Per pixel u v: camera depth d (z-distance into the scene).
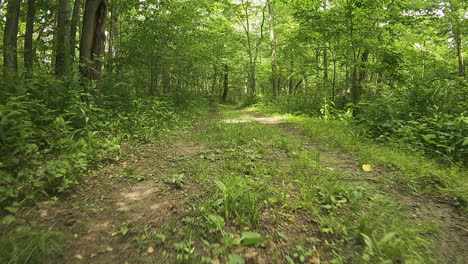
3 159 3.01
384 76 10.66
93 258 1.86
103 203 2.72
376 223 2.33
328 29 10.41
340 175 3.58
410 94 7.04
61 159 3.20
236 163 4.11
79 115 4.69
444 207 2.77
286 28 20.52
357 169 3.96
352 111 9.43
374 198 2.88
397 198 2.97
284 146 5.23
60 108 4.74
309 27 10.86
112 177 3.44
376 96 8.83
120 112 7.00
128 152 4.59
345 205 2.73
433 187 3.22
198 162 4.22
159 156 4.56
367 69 10.00
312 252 1.99
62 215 2.41
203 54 14.62
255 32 26.16
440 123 5.06
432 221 2.48
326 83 13.14
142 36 10.54
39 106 4.38
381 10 9.28
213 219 2.18
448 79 7.23
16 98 3.78
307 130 7.21
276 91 19.72
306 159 4.20
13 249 1.79
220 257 1.91
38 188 2.78
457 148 4.49
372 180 3.47
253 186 3.12
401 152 4.66
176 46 12.35
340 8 9.89
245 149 5.05
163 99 11.30
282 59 19.23
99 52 7.14
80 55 6.90
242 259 1.83
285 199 2.79
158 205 2.72
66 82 5.38
